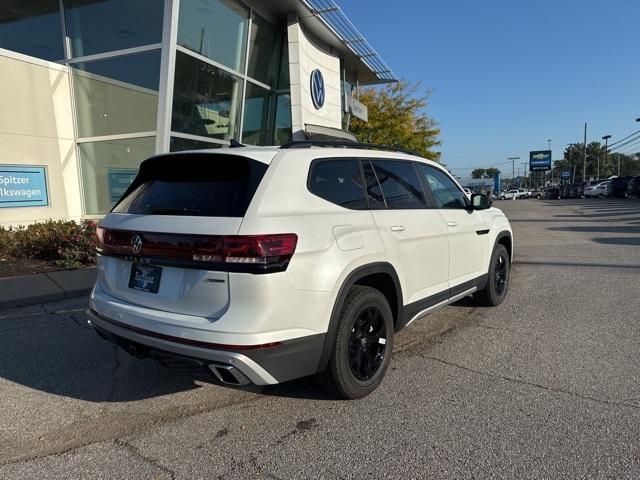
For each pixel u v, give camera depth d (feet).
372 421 10.84
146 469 9.23
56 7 40.06
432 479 8.72
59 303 21.85
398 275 12.69
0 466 9.39
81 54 40.01
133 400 12.18
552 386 12.39
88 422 11.10
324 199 11.14
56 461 9.54
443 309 19.74
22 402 12.13
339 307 10.75
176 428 10.77
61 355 15.30
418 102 88.48
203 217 9.95
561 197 195.72
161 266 10.36
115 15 38.09
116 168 39.52
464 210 17.02
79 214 40.68
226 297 9.45
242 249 9.26
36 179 37.06
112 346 16.07
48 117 38.06
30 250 30.45
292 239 9.79
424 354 14.84
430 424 10.64
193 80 38.68
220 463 9.37
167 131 35.53
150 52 36.81
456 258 15.87
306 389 12.59
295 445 9.95
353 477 8.86
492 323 17.81
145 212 11.20
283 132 54.95
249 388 12.71
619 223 55.47
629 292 21.93
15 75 35.55
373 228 11.96
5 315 19.93
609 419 10.64
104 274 12.08
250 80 47.21
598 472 8.79
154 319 10.20
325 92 61.11
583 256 32.09
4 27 42.93
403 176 14.26
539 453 9.43
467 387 12.46
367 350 11.98
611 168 382.01
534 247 37.37
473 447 9.70
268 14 49.29
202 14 39.34
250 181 10.12
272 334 9.50
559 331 16.72
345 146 12.91
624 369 13.33
